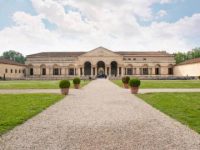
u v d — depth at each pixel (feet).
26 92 78.84
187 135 24.99
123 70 297.94
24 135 25.02
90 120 32.81
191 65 248.11
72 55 306.76
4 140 23.26
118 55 293.02
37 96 64.39
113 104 49.47
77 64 297.74
